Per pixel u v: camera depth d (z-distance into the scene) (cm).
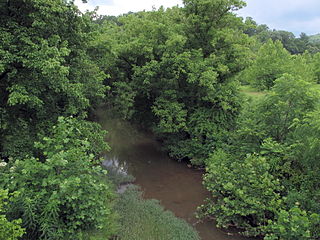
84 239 609
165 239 732
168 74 1407
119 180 1159
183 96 1485
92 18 1151
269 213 772
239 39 1455
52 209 543
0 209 458
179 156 1465
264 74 2822
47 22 761
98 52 1224
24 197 542
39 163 598
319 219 618
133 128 2150
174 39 1298
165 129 1392
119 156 1547
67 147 665
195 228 818
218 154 1139
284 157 822
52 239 543
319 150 697
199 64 1327
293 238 616
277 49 3025
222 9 1423
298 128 795
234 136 1147
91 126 985
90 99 1277
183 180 1209
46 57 678
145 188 1118
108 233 688
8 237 437
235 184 829
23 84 707
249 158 852
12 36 690
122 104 1585
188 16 1509
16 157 729
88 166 695
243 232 771
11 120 805
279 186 783
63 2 830
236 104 1391
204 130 1401
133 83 1573
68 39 923
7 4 733
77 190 611
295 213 625
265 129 978
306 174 799
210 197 1038
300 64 2812
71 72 930
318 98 873
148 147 1728
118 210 868
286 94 903
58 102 945
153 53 1479
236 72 1533
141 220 823
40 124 833
